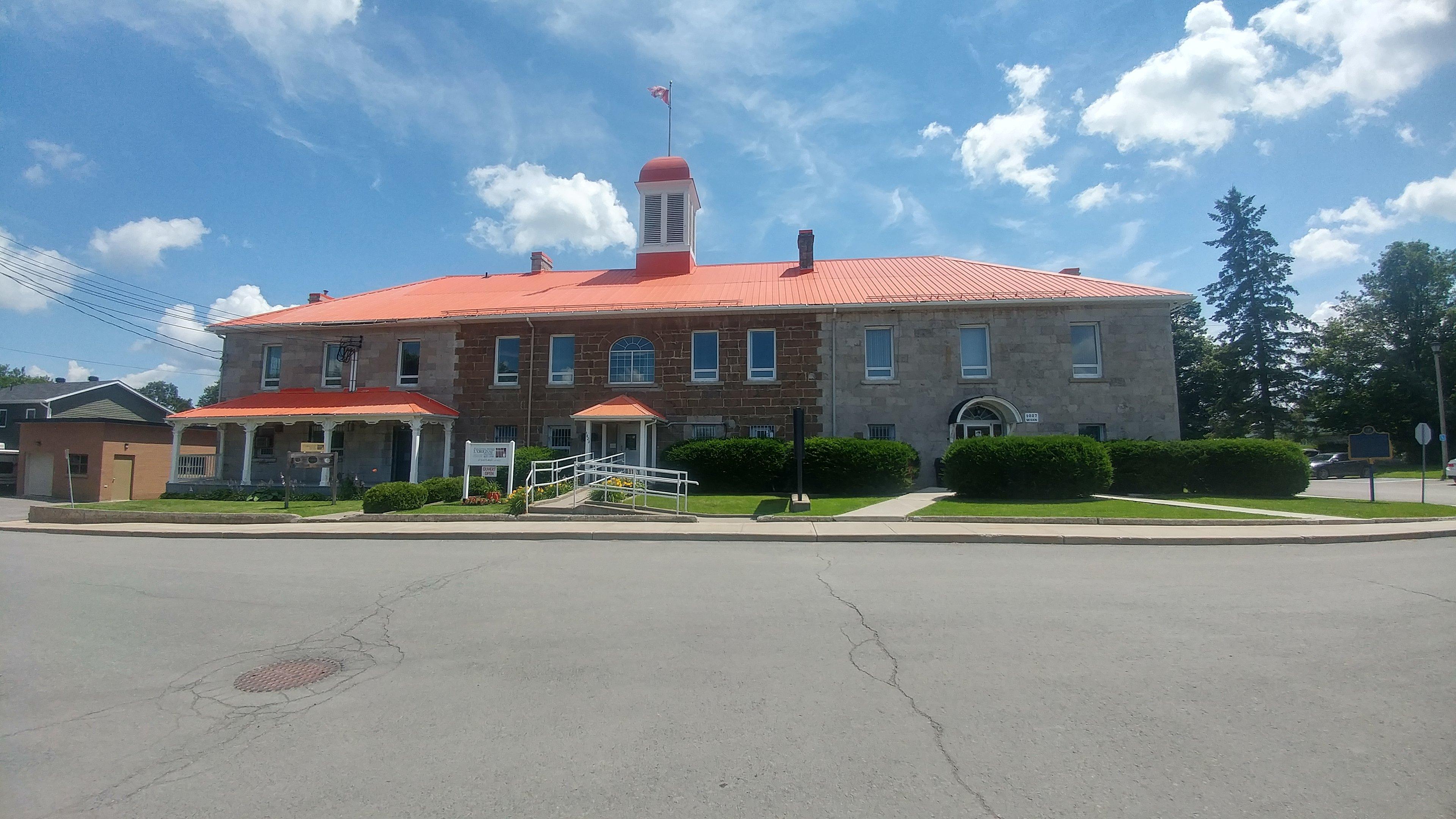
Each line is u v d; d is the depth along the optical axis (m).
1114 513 15.05
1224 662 5.40
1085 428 22.66
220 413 23.02
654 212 29.09
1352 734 4.10
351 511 17.62
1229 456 19.34
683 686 4.97
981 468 17.80
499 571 9.37
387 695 4.87
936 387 23.08
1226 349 43.56
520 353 24.78
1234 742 4.01
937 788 3.52
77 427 31.92
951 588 8.12
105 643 6.16
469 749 4.02
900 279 25.89
